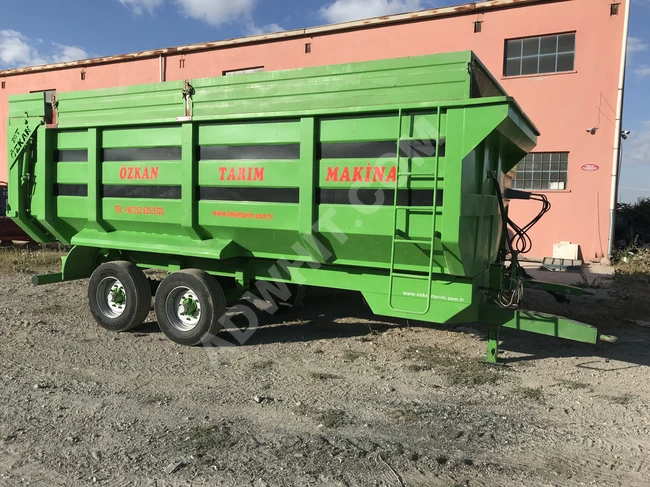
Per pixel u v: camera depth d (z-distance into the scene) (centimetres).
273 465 325
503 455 344
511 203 1445
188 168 556
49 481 306
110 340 593
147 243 604
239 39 1772
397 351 566
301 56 1683
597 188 1357
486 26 1435
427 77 448
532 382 478
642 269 1103
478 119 426
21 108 662
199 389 451
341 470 321
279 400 429
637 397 445
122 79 2041
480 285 514
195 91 549
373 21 1547
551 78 1383
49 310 727
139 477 310
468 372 501
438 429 380
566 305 795
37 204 660
